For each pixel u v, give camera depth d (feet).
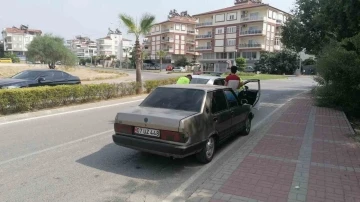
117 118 16.72
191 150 15.28
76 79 49.49
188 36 299.99
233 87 29.32
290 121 30.12
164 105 17.54
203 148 16.60
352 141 22.26
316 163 17.06
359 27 33.58
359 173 15.66
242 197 12.52
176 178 15.06
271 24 215.10
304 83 104.88
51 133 23.52
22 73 44.52
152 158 18.03
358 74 32.86
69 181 14.24
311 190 13.37
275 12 217.77
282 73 197.36
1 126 25.72
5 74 116.78
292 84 97.86
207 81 34.86
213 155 18.49
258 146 20.42
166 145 14.93
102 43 459.73
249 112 24.59
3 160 16.88
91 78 115.75
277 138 22.81
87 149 19.49
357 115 36.91
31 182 13.98
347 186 13.92
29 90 32.24
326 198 12.62
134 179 14.78
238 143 22.15
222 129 18.75
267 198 12.46
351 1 30.83
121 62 330.95
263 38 211.00
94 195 12.85
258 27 211.82
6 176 14.61
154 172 15.80
